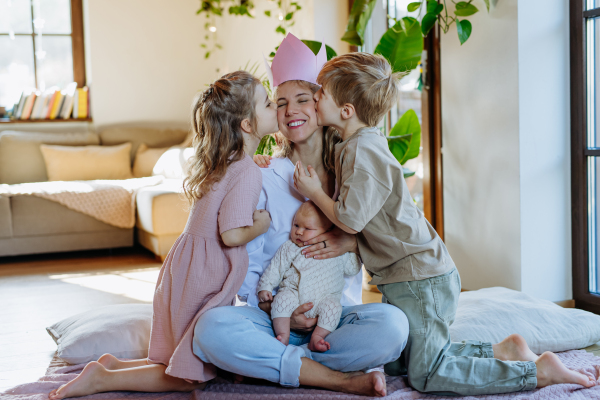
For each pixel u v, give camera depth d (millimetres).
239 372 1448
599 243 2318
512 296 2137
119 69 5031
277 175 1646
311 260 1521
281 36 3887
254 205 1517
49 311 2561
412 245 1468
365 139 1468
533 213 2326
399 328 1446
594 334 1910
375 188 1419
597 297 2283
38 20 4898
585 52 2285
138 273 3355
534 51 2281
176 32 5180
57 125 4887
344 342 1466
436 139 2789
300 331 1584
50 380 1659
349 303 1671
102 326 1876
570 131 2354
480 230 2537
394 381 1559
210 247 1506
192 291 1486
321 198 1471
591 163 2318
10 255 3814
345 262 1571
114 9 4984
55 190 3799
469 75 2535
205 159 1537
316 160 1685
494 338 1800
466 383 1457
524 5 2256
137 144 4824
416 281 1486
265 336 1441
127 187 4000
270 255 1631
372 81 1504
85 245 3891
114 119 5043
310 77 1612
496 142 2406
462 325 1839
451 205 2719
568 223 2387
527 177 2303
